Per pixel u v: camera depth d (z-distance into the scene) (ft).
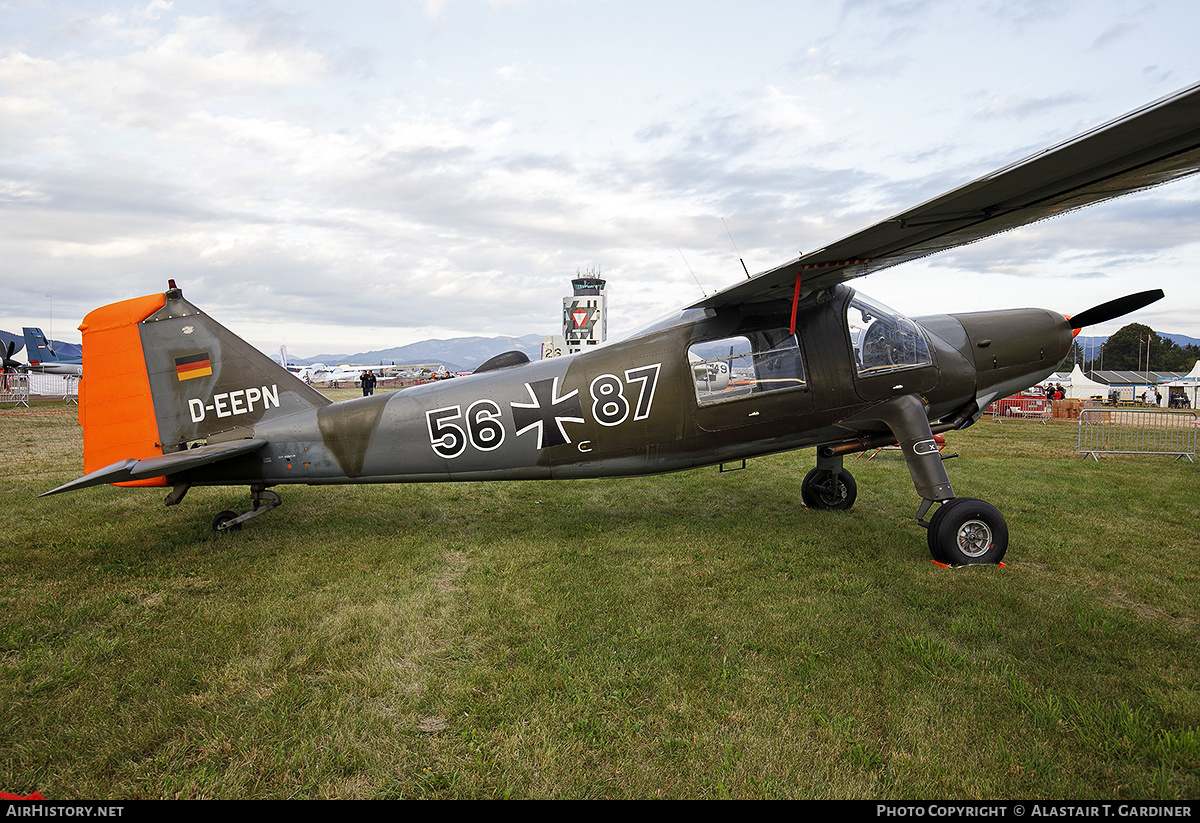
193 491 28.17
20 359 119.34
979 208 15.14
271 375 20.51
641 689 10.52
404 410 20.08
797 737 9.12
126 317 20.25
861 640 12.25
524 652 11.82
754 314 20.45
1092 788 8.11
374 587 15.62
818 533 20.48
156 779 8.45
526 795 8.03
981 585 15.35
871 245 16.89
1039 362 22.27
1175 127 11.23
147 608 14.42
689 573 16.48
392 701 10.27
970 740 9.07
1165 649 11.86
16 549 19.01
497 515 23.79
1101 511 23.21
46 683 10.75
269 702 10.19
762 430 20.47
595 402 19.85
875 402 20.54
